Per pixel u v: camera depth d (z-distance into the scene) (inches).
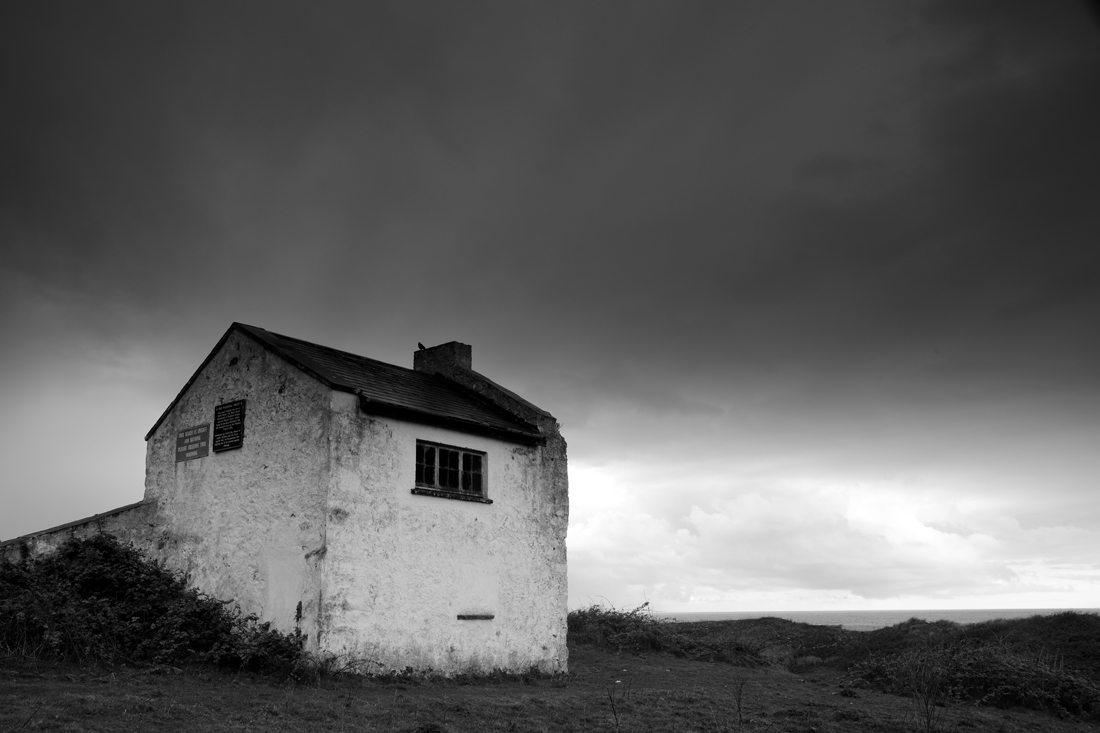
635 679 675.4
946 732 469.4
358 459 538.0
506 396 717.9
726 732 412.8
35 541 600.4
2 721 307.3
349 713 390.6
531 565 652.1
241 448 592.1
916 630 1160.2
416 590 557.3
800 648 1218.6
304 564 518.0
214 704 380.8
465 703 444.1
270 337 614.2
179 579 604.4
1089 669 812.6
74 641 459.8
